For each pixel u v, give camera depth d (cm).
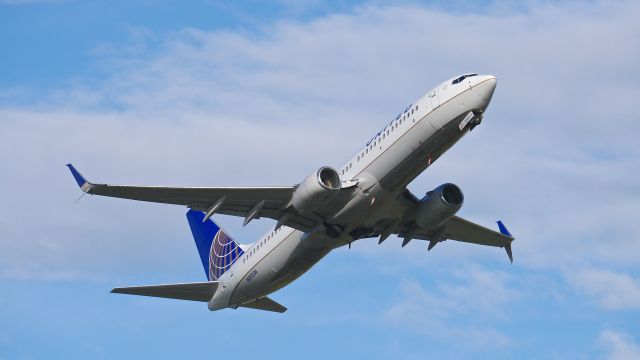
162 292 17600
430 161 14900
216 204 15038
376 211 15288
